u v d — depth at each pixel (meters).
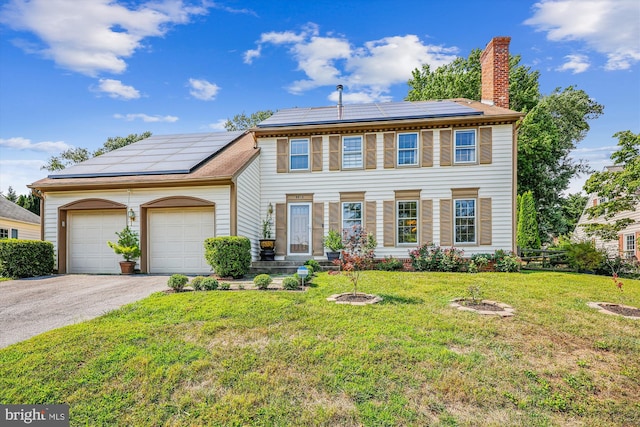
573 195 31.53
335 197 14.00
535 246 18.19
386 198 13.70
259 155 14.38
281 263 12.32
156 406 3.70
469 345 4.94
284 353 4.63
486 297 7.61
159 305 6.59
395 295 7.58
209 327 5.43
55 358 4.47
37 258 10.93
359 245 8.49
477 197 13.13
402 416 3.50
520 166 21.62
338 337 5.11
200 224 11.67
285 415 3.53
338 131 14.06
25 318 6.23
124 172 11.83
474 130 13.29
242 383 4.03
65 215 12.20
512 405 3.71
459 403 3.71
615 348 4.99
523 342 5.09
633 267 12.70
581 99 26.36
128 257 11.41
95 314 6.40
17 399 3.76
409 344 4.86
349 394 3.82
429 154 13.48
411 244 13.46
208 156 13.30
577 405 3.74
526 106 22.33
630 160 13.95
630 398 3.90
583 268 12.83
